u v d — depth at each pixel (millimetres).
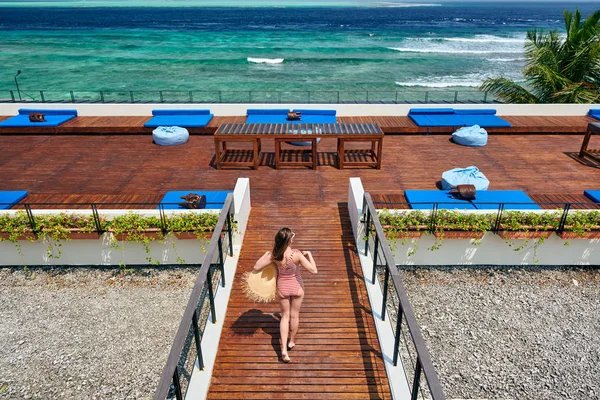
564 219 8094
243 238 8367
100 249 8594
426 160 12617
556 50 18984
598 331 7562
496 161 12539
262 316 6285
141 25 97250
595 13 17422
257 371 5379
